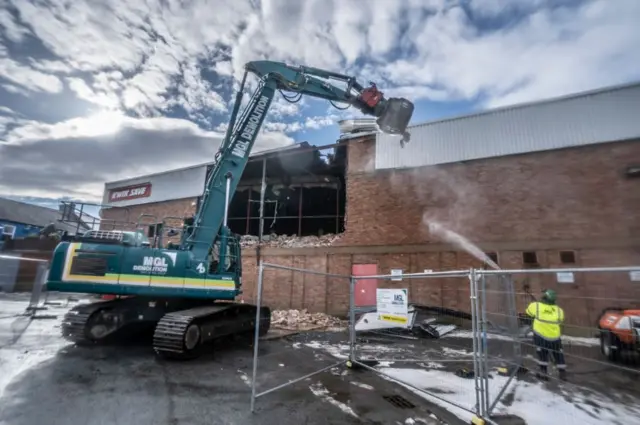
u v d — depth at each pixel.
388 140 15.97
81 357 7.30
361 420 4.46
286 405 4.91
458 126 14.73
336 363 7.05
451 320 11.27
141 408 4.70
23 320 11.69
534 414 4.73
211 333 8.18
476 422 4.34
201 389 5.54
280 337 10.46
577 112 12.70
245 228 24.73
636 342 6.13
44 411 4.52
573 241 12.16
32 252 22.95
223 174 9.26
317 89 9.95
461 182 14.32
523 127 13.52
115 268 7.77
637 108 11.84
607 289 11.34
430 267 14.20
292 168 20.94
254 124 9.67
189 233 9.11
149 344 8.87
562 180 12.65
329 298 15.73
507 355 7.16
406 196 15.23
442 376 6.41
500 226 13.37
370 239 15.52
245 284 17.92
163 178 23.45
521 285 12.41
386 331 9.83
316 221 23.64
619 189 11.79
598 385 5.88
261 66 9.81
